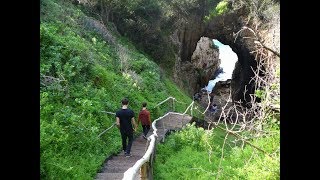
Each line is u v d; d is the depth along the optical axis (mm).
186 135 13352
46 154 7348
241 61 38531
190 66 38281
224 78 51469
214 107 20375
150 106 18484
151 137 11508
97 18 26172
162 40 32156
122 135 10469
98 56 17844
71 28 18172
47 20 16031
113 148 11141
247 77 37875
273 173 7414
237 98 39062
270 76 8000
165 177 9602
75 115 9758
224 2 36062
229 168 9258
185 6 35312
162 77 26453
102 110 12508
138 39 30531
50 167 7121
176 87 29234
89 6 25969
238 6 33625
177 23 34844
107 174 8516
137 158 10445
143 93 19797
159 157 11562
